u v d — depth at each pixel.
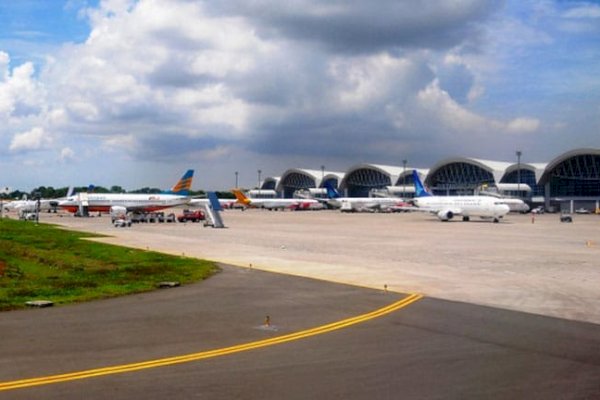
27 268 35.53
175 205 133.00
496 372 13.20
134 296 24.39
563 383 12.37
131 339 16.34
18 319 19.20
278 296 24.52
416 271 34.12
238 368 13.40
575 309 21.69
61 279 29.62
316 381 12.40
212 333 17.22
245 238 65.50
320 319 19.53
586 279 30.78
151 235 70.19
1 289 25.91
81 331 17.38
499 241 61.38
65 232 74.62
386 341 16.33
